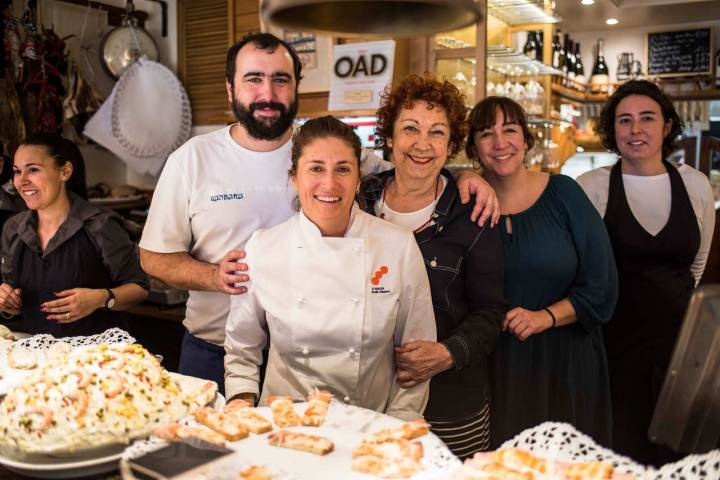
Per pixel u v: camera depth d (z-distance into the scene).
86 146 4.51
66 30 4.27
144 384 1.30
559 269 2.05
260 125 1.91
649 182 2.44
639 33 5.90
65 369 1.26
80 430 1.19
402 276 1.63
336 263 1.57
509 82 3.95
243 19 4.05
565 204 2.09
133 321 3.85
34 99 3.89
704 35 5.62
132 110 4.25
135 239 2.84
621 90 2.47
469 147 2.21
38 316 2.48
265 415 1.31
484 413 1.93
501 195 2.17
